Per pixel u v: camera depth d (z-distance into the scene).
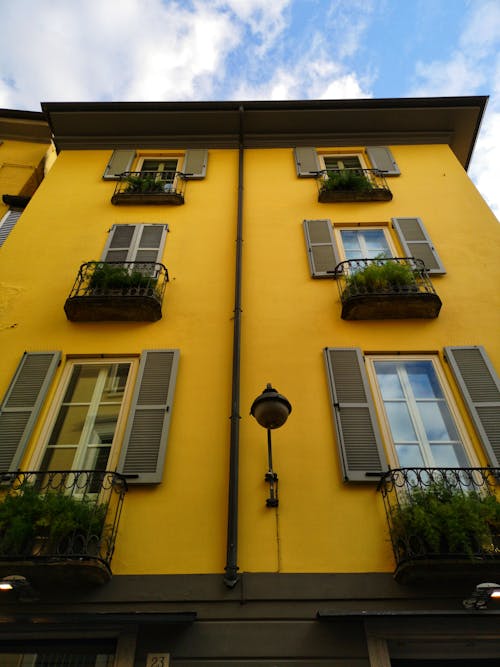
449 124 12.70
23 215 10.23
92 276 8.36
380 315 8.00
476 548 5.06
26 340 7.83
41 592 5.25
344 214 10.28
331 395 6.93
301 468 6.21
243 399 6.94
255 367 7.36
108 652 5.01
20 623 4.92
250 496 5.96
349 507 5.83
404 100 12.38
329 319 8.09
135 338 7.86
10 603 5.23
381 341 7.73
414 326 7.95
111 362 7.59
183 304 8.36
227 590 5.23
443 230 9.80
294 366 7.38
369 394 6.95
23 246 9.52
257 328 7.94
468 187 10.82
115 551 5.48
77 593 5.23
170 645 4.86
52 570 5.03
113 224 9.96
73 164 11.98
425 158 11.94
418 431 6.70
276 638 4.89
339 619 4.93
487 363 7.26
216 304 8.34
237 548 5.50
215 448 6.41
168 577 5.31
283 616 5.05
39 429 6.68
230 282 8.71
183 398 6.98
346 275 8.65
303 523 5.71
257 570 5.37
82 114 12.52
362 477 6.01
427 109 12.41
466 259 9.10
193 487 6.03
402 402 7.04
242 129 12.39
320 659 4.76
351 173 10.73
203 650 4.82
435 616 4.88
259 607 5.11
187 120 12.60
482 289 8.50
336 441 6.46
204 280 8.78
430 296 7.80
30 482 5.97
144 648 4.86
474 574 5.07
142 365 7.35
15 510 5.18
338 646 4.84
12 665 4.99
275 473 6.12
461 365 7.27
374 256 9.50
